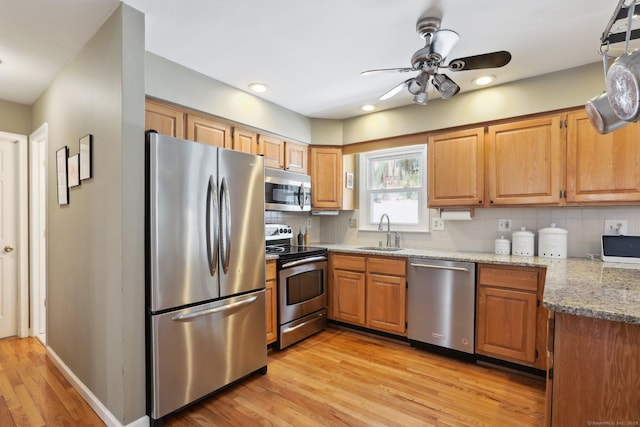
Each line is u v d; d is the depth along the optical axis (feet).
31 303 10.55
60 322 8.23
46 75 8.45
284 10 6.04
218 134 9.37
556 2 5.76
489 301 8.47
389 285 10.21
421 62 6.31
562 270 6.58
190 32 6.78
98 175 6.48
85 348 7.01
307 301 10.61
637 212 8.13
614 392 3.67
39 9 5.83
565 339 3.92
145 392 6.07
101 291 6.39
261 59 7.98
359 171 13.50
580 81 8.22
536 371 7.89
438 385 7.63
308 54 7.75
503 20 6.32
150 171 6.07
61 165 8.11
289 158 11.82
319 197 12.65
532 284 7.84
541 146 8.62
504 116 9.29
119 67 5.83
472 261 8.69
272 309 9.46
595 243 8.62
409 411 6.60
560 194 8.35
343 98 10.57
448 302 9.09
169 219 6.26
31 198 10.50
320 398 7.09
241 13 6.13
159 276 6.09
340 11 6.06
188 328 6.55
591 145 7.96
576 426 3.87
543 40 7.05
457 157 9.95
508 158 9.09
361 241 13.37
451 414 6.50
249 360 7.82
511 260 8.27
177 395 6.35
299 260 10.23
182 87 8.28
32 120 10.50
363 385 7.63
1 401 6.96
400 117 11.33
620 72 4.00
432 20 6.29
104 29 6.29
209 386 6.93
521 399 7.03
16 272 10.53
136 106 5.98
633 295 4.28
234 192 7.53
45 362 8.73
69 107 7.74
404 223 12.47
